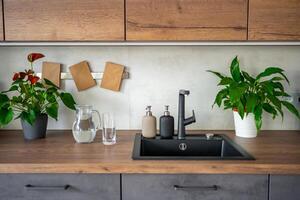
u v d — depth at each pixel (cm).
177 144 139
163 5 122
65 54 157
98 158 105
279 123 160
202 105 160
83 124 130
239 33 123
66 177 101
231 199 100
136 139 136
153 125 140
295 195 99
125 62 158
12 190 101
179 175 100
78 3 122
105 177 100
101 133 152
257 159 103
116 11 123
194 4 122
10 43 135
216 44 143
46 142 131
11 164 98
